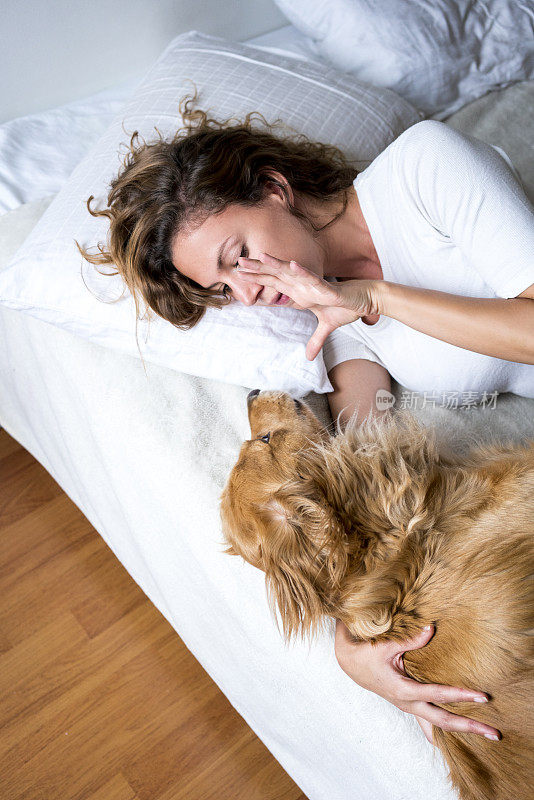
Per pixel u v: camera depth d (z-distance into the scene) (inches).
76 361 51.6
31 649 61.2
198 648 52.7
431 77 64.7
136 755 54.2
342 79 59.1
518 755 29.8
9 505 71.8
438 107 66.7
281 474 35.7
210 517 42.8
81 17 67.6
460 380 43.8
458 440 44.1
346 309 39.0
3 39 64.4
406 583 32.1
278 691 42.4
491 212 37.1
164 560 49.9
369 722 35.9
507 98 66.4
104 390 49.7
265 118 53.5
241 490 36.4
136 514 50.6
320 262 43.4
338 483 34.6
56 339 52.9
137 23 71.2
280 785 51.6
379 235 44.1
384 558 33.0
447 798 33.7
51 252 49.1
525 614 29.4
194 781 52.5
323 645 37.4
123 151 51.9
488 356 41.9
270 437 38.1
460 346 37.8
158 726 55.6
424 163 39.4
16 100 68.7
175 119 52.3
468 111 64.7
